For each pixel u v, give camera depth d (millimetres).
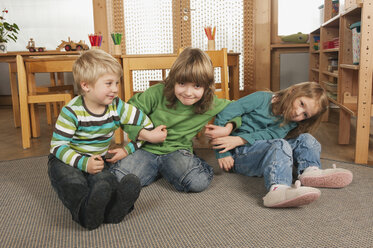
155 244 876
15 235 944
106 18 3814
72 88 3092
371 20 1549
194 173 1223
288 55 3777
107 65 1050
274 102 1390
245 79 3730
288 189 1042
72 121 1087
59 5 4059
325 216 1018
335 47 2525
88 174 1116
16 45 4133
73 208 950
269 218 1011
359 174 1421
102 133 1159
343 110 1988
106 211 978
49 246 878
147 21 3799
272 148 1205
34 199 1226
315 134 2314
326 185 1235
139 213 1070
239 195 1202
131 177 945
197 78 1154
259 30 3674
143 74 3832
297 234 911
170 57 2100
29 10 4070
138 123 1256
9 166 1674
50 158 1108
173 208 1104
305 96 1277
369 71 1563
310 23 3746
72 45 3484
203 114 1342
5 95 4398
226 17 3682
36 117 2430
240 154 1369
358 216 1015
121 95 2412
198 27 3768
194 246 860
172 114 1319
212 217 1028
